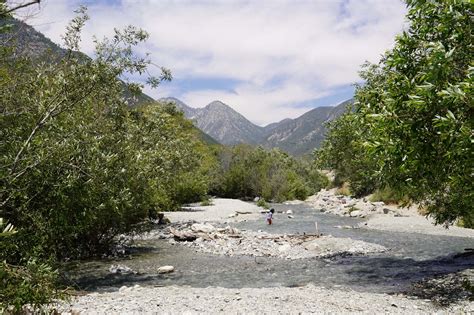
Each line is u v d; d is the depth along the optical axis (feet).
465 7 26.00
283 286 49.60
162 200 100.53
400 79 33.01
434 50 25.67
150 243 85.61
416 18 33.06
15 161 29.35
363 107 40.06
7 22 26.73
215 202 185.26
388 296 41.73
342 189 192.24
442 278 49.24
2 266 20.36
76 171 34.53
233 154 234.79
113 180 43.96
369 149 31.68
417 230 95.20
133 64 38.75
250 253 73.20
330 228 104.22
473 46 26.53
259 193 217.56
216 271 59.26
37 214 33.53
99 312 33.12
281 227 107.65
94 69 34.81
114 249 72.95
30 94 33.94
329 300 38.58
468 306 36.40
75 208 39.01
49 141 32.42
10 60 32.35
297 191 213.87
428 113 27.99
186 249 78.48
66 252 62.23
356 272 56.54
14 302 20.52
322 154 153.69
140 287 46.93
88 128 38.73
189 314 33.01
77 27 34.22
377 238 86.48
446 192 48.93
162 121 66.59
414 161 29.58
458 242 79.00
